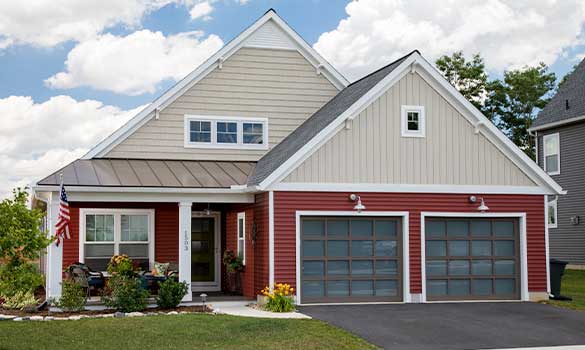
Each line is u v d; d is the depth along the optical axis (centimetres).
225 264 2183
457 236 2006
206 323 1524
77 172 1973
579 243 3203
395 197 1955
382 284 1948
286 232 1870
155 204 2188
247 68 2377
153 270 2045
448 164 2002
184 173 2083
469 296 1998
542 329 1557
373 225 1950
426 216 1978
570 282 2616
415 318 1664
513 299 2023
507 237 2041
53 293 1772
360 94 2011
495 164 2036
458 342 1409
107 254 2136
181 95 2309
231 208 2245
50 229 1861
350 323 1579
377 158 1950
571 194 3256
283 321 1551
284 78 2403
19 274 1788
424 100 1995
